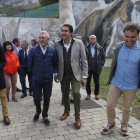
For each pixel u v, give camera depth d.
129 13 21.97
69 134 5.13
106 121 5.78
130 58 4.55
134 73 4.61
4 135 5.21
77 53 5.36
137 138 4.85
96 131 5.23
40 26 23.09
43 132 5.28
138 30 4.41
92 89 9.51
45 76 5.50
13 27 22.52
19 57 8.28
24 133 5.27
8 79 7.54
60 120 5.92
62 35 5.33
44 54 5.47
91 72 7.63
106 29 22.45
